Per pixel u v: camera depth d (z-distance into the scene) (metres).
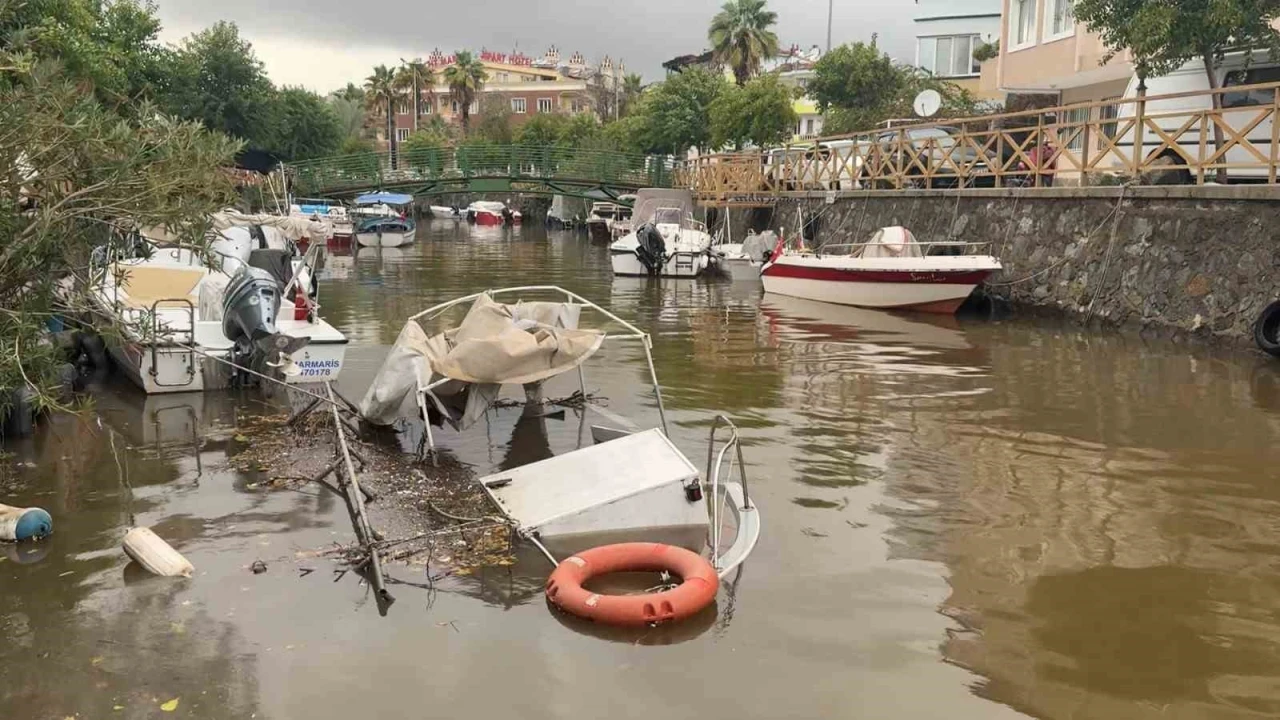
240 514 6.95
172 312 11.11
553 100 88.06
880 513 6.96
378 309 18.59
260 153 41.81
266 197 25.50
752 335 15.17
